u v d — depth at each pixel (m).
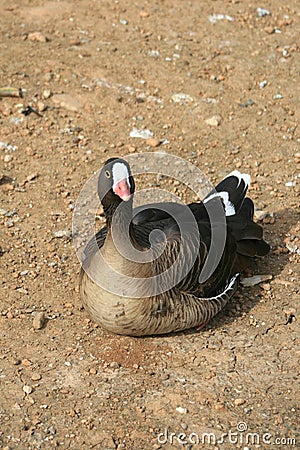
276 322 12.60
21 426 10.62
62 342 12.07
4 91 17.95
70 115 17.72
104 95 18.33
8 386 11.25
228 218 13.38
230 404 11.06
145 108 18.03
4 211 14.95
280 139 17.25
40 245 14.17
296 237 14.45
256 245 13.41
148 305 11.32
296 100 18.42
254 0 22.27
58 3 21.72
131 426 10.67
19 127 17.27
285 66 19.56
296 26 21.20
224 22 21.22
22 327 12.34
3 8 21.38
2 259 13.80
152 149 16.84
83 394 11.15
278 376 11.58
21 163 16.30
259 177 16.12
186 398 11.14
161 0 22.03
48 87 18.44
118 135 17.22
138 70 19.17
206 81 18.95
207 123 17.64
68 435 10.51
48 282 13.33
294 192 15.70
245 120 17.77
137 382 11.38
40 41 20.02
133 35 20.50
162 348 11.99
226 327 12.49
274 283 13.42
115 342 12.07
